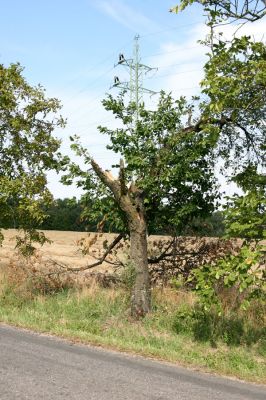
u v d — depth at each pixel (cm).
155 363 779
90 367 702
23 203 1327
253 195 842
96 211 1253
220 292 1102
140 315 1080
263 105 923
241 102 889
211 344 939
